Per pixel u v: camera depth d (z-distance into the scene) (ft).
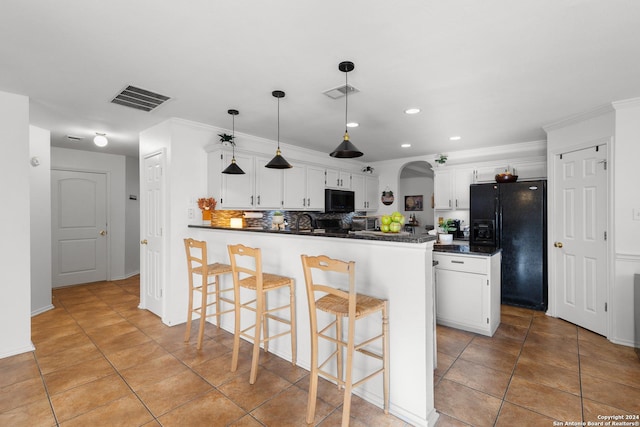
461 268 10.60
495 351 9.11
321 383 7.53
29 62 7.15
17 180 9.04
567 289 11.59
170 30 5.89
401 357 6.40
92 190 17.93
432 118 11.25
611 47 6.45
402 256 6.41
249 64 7.25
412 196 30.53
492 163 15.53
